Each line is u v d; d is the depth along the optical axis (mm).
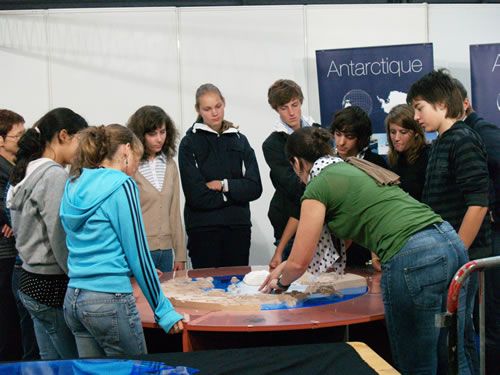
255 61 5191
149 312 2600
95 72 5117
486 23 5340
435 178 2658
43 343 2607
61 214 2295
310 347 2002
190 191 3770
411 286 2266
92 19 5094
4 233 3582
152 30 5125
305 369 1816
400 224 2303
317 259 2740
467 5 5309
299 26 5203
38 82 5113
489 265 1934
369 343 2850
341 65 4957
